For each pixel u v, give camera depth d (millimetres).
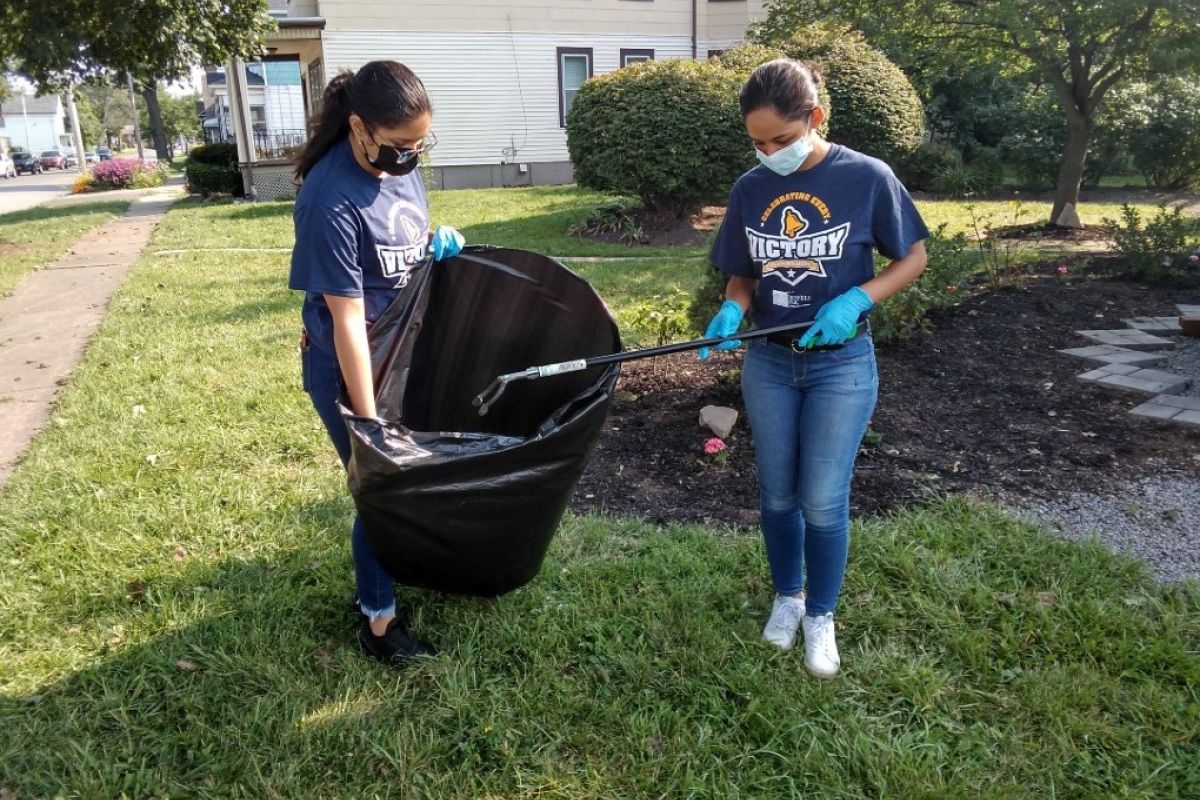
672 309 5625
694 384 4980
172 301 7945
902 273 2459
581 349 2785
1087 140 11039
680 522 3557
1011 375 5172
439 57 19219
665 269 8914
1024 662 2648
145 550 3361
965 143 18891
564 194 16625
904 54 11625
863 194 2402
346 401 2398
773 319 2588
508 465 2303
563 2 19781
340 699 2531
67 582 3152
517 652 2740
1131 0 9031
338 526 3535
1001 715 2449
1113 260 8422
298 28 18391
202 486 3922
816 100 2322
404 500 2240
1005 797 2166
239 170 19922
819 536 2574
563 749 2367
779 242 2482
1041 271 8086
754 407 2646
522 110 20109
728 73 10875
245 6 12344
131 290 8578
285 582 3107
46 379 5820
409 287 2545
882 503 3629
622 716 2467
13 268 10461
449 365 2822
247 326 6875
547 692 2551
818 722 2432
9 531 3520
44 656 2744
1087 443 4215
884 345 5629
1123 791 2164
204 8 11656
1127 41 9758
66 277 9820
